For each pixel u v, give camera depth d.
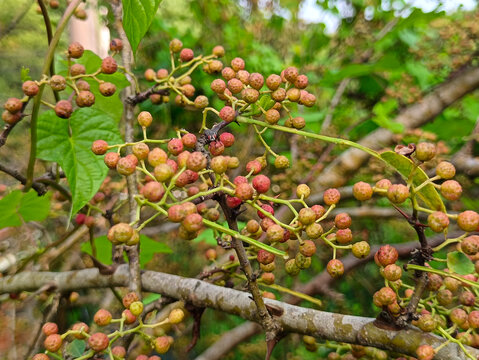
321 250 0.38
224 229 0.11
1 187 0.28
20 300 0.23
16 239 0.28
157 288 0.17
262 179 0.12
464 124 0.35
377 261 0.12
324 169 0.32
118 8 0.23
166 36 0.43
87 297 0.35
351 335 0.13
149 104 0.39
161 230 0.34
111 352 0.14
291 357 0.37
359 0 0.46
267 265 0.13
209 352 0.28
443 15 0.35
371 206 0.36
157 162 0.11
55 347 0.13
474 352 0.12
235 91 0.14
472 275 0.14
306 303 0.38
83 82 0.17
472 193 0.33
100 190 0.29
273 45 0.48
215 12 0.45
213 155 0.13
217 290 0.16
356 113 0.43
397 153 0.11
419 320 0.12
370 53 0.43
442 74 0.38
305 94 0.14
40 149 0.16
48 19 0.17
